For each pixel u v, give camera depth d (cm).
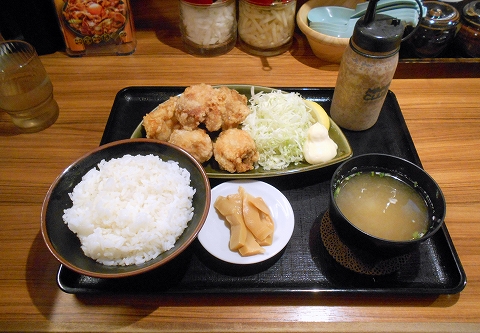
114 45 55
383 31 37
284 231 35
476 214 38
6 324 30
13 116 45
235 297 32
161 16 60
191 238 30
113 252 31
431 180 32
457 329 30
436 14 49
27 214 37
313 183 40
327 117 43
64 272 32
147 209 33
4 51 45
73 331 30
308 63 54
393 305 31
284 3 50
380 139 45
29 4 49
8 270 33
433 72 52
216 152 39
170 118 43
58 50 57
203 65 54
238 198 36
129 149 37
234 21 55
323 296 32
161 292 31
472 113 48
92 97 50
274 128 43
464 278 32
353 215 33
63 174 34
